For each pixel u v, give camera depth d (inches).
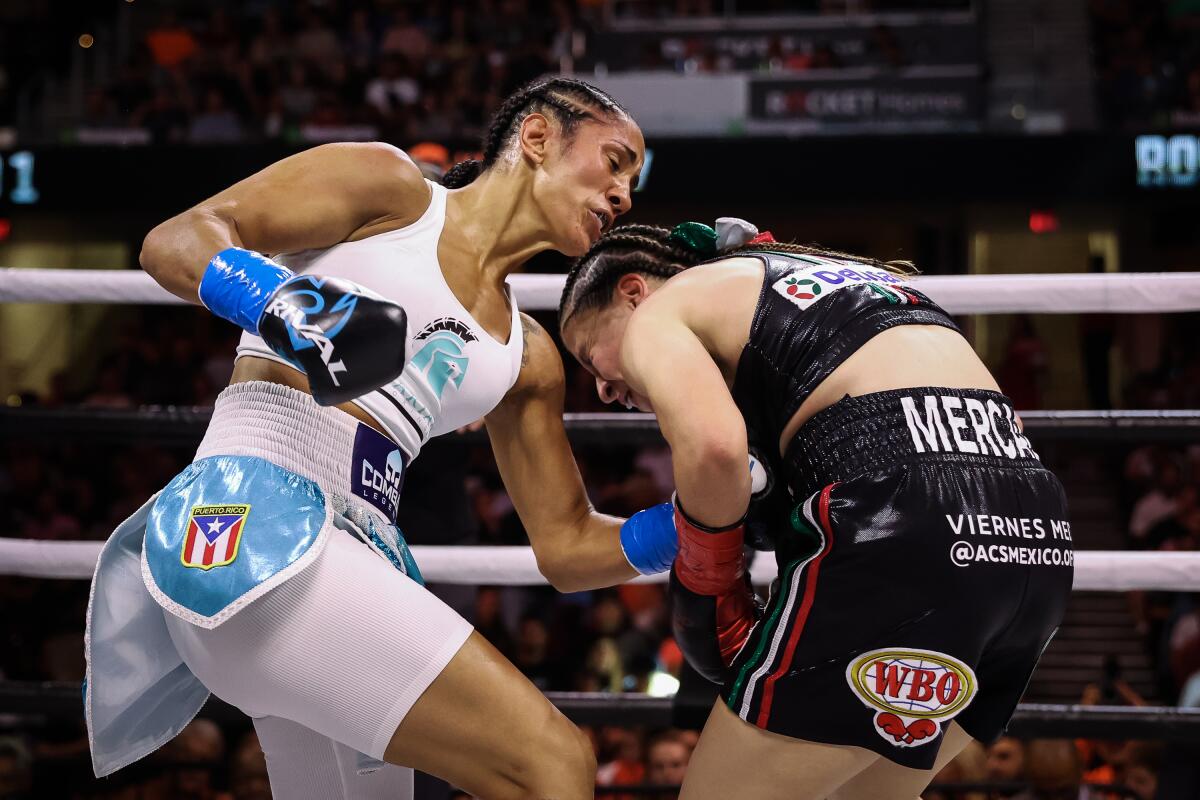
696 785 69.8
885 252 452.4
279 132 393.4
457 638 66.1
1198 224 418.9
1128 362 440.5
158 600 65.3
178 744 155.5
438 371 74.0
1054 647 297.0
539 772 64.7
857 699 65.3
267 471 67.1
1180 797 122.8
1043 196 361.7
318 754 76.5
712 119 382.9
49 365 446.0
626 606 240.8
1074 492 370.9
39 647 240.2
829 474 67.1
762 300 71.1
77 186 369.7
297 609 64.6
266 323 59.8
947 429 66.7
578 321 81.2
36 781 152.0
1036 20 447.5
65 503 310.7
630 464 315.0
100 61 457.1
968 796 145.3
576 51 446.6
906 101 382.9
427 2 474.3
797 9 475.2
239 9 489.7
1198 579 99.3
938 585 64.1
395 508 73.1
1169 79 394.0
